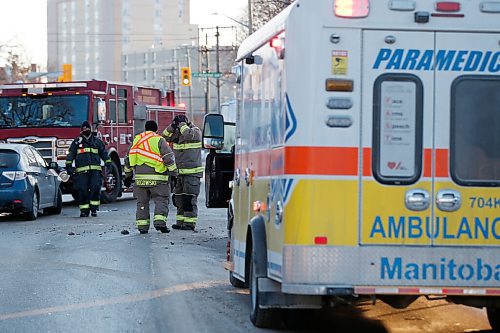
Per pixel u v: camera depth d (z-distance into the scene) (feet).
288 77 65.87
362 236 65.46
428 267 65.77
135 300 92.02
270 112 73.26
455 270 65.98
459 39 65.92
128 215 195.72
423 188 65.87
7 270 112.88
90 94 224.53
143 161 154.51
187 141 160.35
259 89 79.30
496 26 66.03
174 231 159.43
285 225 65.98
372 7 65.51
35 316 83.46
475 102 66.18
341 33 65.36
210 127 106.73
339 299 70.33
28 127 224.53
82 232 157.48
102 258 123.75
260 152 78.07
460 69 66.03
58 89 225.35
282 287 66.03
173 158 155.74
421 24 65.67
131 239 146.41
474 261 66.08
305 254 65.16
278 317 76.84
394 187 65.67
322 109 65.26
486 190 66.18
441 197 65.77
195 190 161.07
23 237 150.00
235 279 99.50
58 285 101.30
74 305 89.15
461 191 66.08
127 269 113.70
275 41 71.41
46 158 223.30
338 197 65.31
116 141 237.66
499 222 66.28
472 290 66.03
